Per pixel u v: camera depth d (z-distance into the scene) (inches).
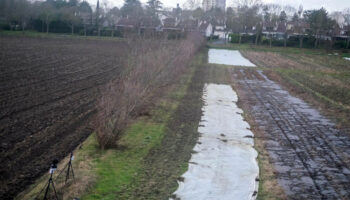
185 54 1229.7
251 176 417.4
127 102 497.4
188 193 362.9
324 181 414.6
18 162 420.8
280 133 597.3
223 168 434.3
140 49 892.0
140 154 457.7
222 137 557.3
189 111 706.8
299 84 1125.1
